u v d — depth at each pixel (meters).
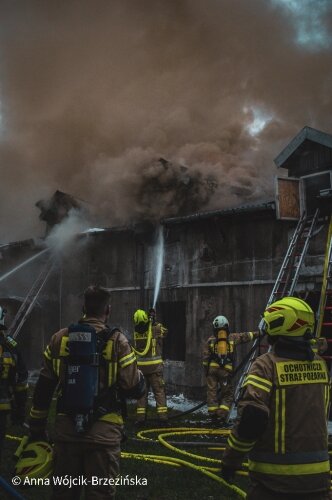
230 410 8.20
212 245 11.95
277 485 2.50
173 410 10.34
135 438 7.02
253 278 11.02
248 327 10.98
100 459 2.99
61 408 3.07
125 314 14.00
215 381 8.35
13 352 4.61
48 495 4.64
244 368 10.38
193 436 7.40
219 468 5.50
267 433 2.57
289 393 2.57
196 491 4.89
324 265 9.31
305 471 2.50
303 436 2.54
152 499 4.67
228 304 11.45
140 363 8.48
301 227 9.93
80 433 2.98
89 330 3.08
